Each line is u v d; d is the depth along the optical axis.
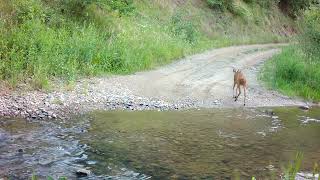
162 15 31.80
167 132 10.08
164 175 7.15
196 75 19.03
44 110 11.47
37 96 12.84
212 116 12.25
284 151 8.89
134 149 8.55
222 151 8.71
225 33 39.94
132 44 20.78
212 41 34.41
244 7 46.31
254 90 16.53
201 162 7.93
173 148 8.76
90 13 20.98
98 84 15.36
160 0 33.28
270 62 23.34
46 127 9.93
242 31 43.19
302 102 15.39
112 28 21.31
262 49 33.62
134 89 15.40
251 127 11.02
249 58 26.50
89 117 11.27
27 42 15.77
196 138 9.65
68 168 7.29
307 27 21.64
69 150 8.26
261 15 49.28
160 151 8.50
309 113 13.36
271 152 8.78
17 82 13.66
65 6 19.98
